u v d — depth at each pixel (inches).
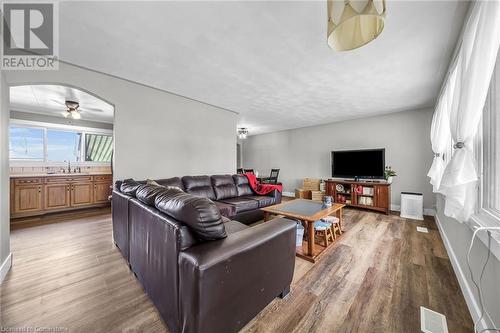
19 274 71.6
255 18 65.4
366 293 62.7
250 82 115.9
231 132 175.0
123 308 55.0
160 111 127.3
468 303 56.5
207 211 42.6
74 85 95.5
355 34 45.2
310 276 72.6
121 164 110.8
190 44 79.8
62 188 166.1
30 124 174.4
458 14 61.7
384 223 139.1
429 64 92.9
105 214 160.9
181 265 39.4
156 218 50.1
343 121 213.9
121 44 79.7
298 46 80.9
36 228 124.9
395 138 180.2
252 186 165.0
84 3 59.1
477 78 48.8
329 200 110.9
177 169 136.6
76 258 84.0
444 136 110.3
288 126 244.7
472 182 52.8
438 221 128.7
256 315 50.0
